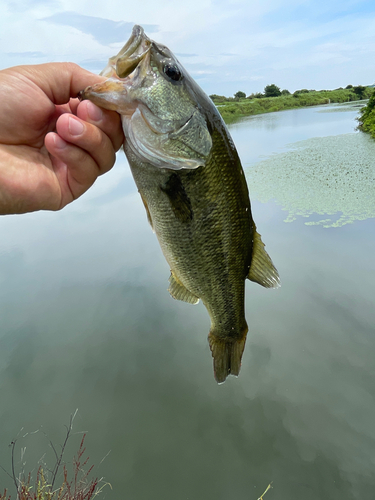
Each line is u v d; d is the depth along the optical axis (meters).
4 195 0.24
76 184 0.27
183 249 0.29
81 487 0.46
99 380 0.64
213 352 0.37
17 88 0.24
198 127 0.26
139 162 0.26
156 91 0.24
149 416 0.57
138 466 0.50
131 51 0.23
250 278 0.35
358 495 0.44
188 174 0.27
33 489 0.45
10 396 0.61
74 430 0.55
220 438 0.53
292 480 0.47
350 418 0.53
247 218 0.31
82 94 0.23
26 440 0.54
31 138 0.25
